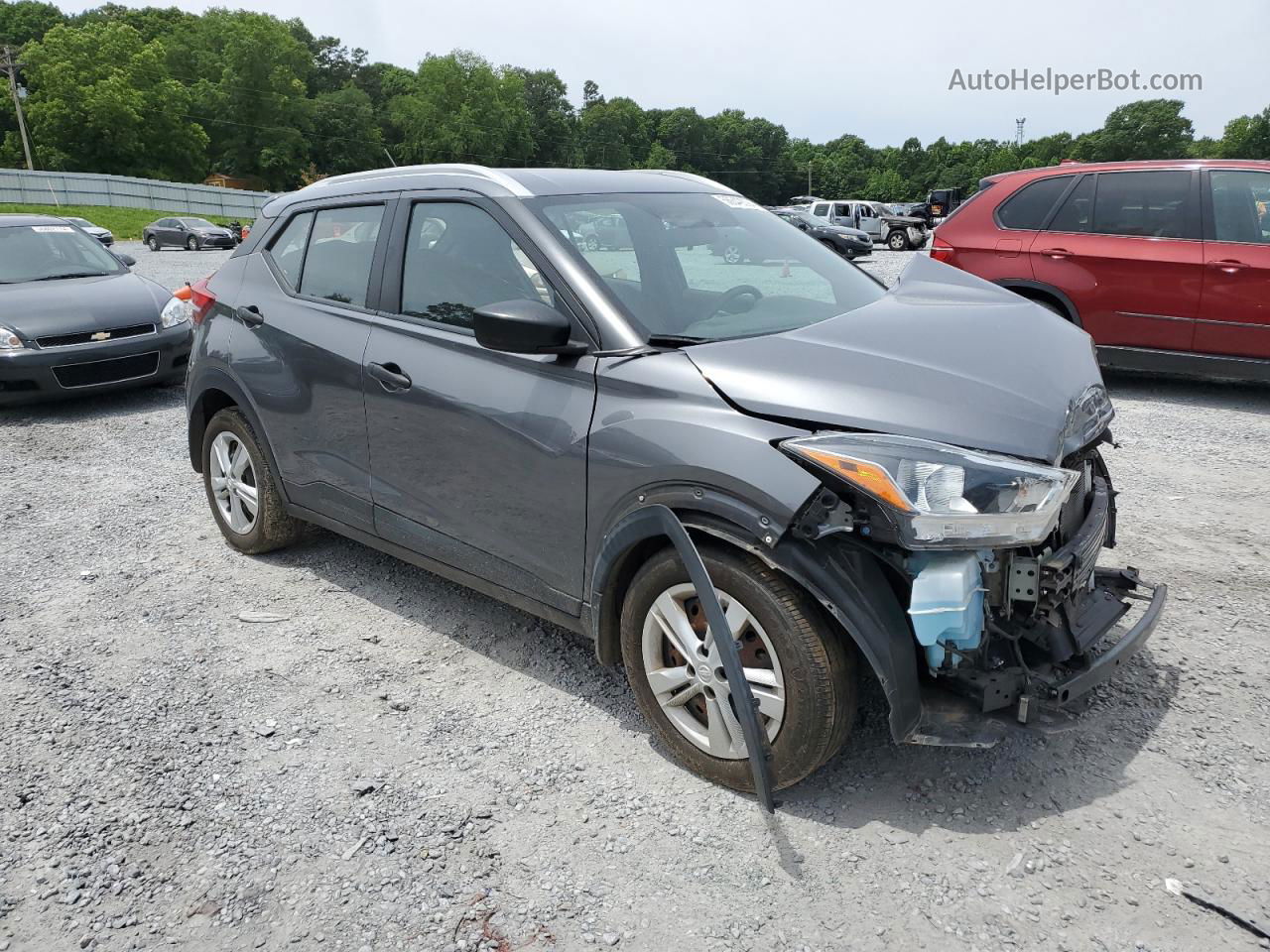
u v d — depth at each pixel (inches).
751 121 6466.5
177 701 129.7
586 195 133.0
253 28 4104.3
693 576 98.4
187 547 187.6
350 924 89.2
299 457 158.7
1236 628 140.6
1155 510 190.1
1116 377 330.6
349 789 109.5
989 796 104.6
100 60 3644.2
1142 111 4670.3
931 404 95.9
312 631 150.3
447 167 140.9
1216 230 270.4
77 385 300.8
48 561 181.8
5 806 107.7
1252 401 287.0
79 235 362.3
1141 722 117.6
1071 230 293.4
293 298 158.7
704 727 109.0
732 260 133.6
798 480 92.6
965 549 90.4
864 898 90.3
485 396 122.9
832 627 96.7
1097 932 85.1
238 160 4133.9
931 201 1546.5
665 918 88.8
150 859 98.7
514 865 96.5
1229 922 85.8
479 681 133.9
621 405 108.7
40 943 87.9
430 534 137.1
